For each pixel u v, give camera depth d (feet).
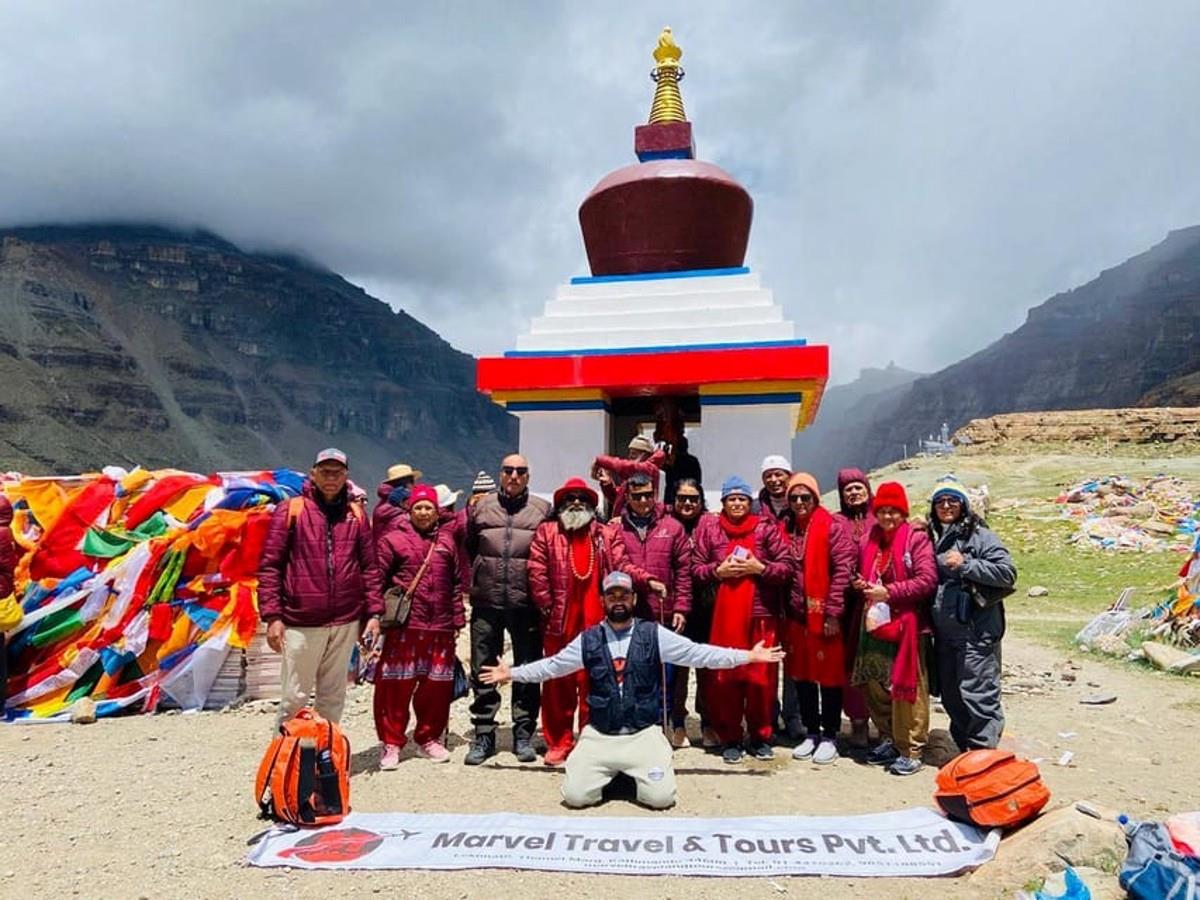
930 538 24.77
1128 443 273.13
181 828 20.53
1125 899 15.55
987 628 24.00
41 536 33.99
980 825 18.76
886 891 16.89
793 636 26.12
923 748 26.53
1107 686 36.29
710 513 27.07
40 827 20.68
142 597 33.06
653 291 41.78
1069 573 77.51
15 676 32.32
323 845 18.89
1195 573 44.11
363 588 25.22
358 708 33.42
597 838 19.04
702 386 37.70
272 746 20.80
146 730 29.91
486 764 25.36
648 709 22.31
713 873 17.56
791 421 39.37
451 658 26.20
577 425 39.19
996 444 290.15
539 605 25.26
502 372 39.01
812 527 25.93
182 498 36.04
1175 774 24.47
